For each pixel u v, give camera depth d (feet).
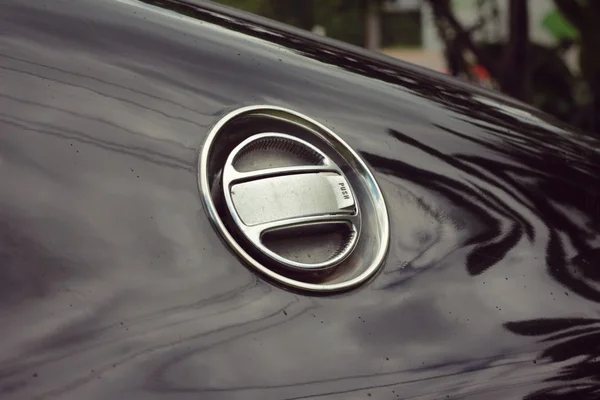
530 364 3.00
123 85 3.25
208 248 2.83
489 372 2.91
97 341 2.45
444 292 3.11
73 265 2.59
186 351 2.52
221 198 3.03
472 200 3.57
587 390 3.00
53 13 3.43
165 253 2.74
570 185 3.92
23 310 2.45
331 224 3.14
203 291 2.70
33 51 3.20
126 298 2.58
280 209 3.07
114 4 3.67
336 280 2.97
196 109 3.33
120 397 2.36
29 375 2.33
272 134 3.39
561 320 3.20
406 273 3.13
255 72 3.73
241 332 2.64
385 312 2.94
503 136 4.13
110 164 2.92
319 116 3.65
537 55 21.88
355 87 3.99
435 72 5.06
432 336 2.93
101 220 2.74
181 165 3.04
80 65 3.24
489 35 21.39
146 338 2.51
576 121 22.18
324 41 4.74
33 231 2.63
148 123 3.14
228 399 2.47
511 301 3.19
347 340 2.78
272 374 2.58
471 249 3.33
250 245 2.91
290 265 2.90
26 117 2.93
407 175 3.54
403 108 3.99
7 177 2.73
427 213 3.42
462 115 4.19
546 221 3.63
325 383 2.63
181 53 3.60
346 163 3.48
